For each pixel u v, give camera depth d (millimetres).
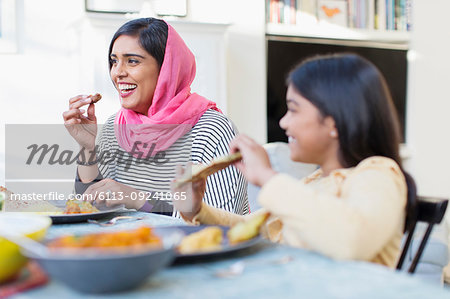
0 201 1076
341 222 765
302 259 758
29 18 2723
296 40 3217
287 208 792
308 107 965
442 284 2357
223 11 3008
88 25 2514
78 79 2754
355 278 657
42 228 732
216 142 1726
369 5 3381
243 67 3047
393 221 823
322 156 1009
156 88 1805
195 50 2775
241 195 1640
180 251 754
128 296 591
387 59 3459
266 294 593
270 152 2336
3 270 620
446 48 3578
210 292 602
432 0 3531
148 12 2770
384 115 971
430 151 3613
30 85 2738
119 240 636
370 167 900
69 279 583
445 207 1007
